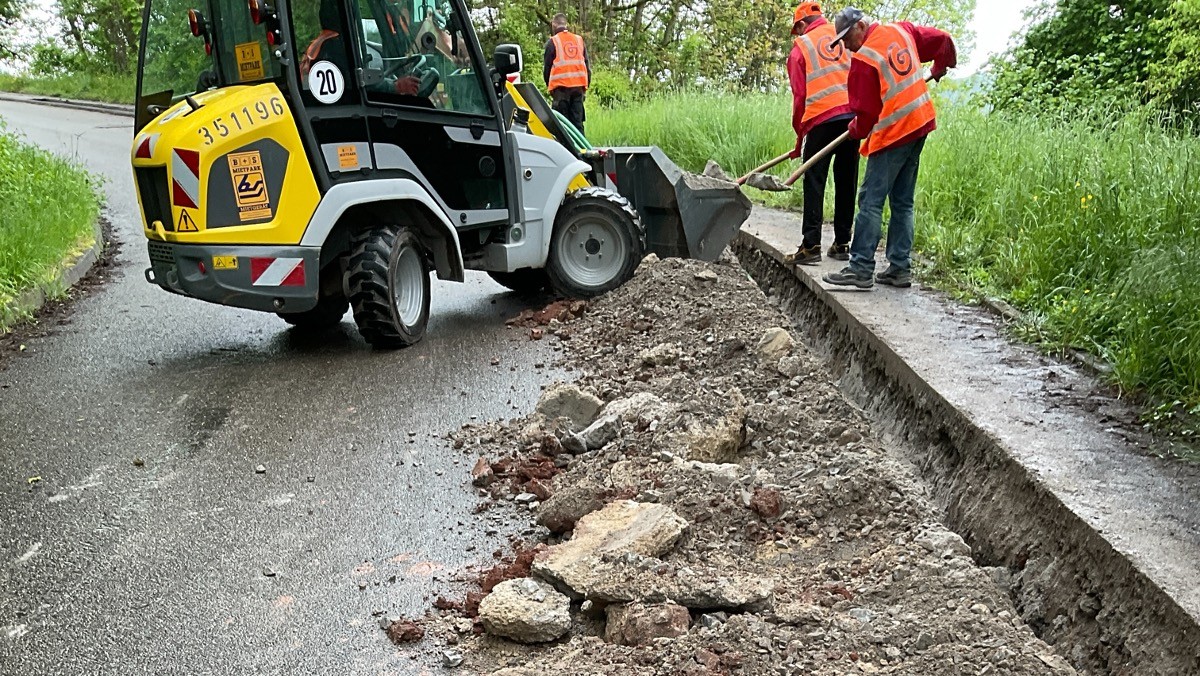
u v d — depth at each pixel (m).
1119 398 4.35
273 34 5.86
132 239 10.98
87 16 31.06
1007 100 12.36
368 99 6.31
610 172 8.12
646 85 24.50
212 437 5.03
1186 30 11.13
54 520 4.14
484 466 4.40
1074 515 3.23
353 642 3.21
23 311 7.49
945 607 3.05
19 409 5.52
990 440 3.91
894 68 5.97
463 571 3.66
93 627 3.34
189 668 3.10
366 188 6.25
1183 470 3.57
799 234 8.68
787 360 5.45
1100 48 12.91
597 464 4.36
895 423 4.90
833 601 3.19
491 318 7.38
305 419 5.25
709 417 4.59
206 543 3.90
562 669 2.84
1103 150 7.10
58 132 20.09
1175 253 4.50
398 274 6.49
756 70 25.34
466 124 6.86
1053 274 5.75
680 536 3.59
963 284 6.32
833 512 3.81
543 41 24.84
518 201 7.22
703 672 2.71
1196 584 2.77
